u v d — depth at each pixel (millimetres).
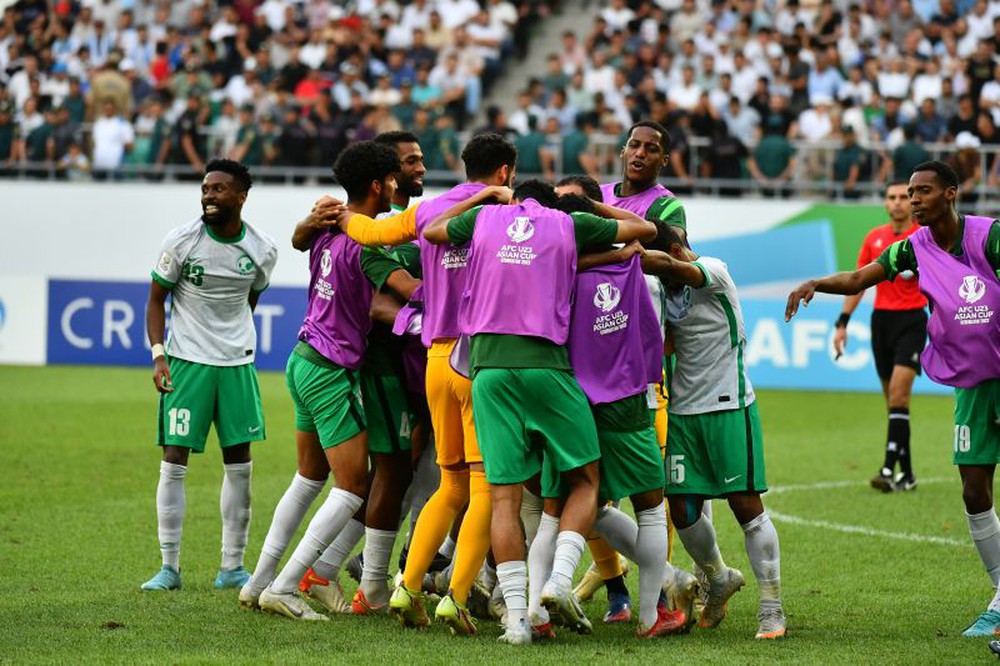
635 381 19438
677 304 19969
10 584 23344
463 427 19969
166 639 18891
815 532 29359
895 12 71438
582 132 61000
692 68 65938
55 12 78562
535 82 67000
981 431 20766
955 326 20531
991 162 56344
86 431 43062
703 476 20109
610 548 21062
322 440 20859
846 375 56500
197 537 28062
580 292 19328
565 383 19094
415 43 71812
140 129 65062
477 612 21438
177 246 23344
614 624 20953
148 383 55156
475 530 19578
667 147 22719
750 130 62156
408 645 18625
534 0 77500
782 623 19891
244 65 71625
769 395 55094
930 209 20391
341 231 20891
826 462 39438
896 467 38406
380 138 22750
